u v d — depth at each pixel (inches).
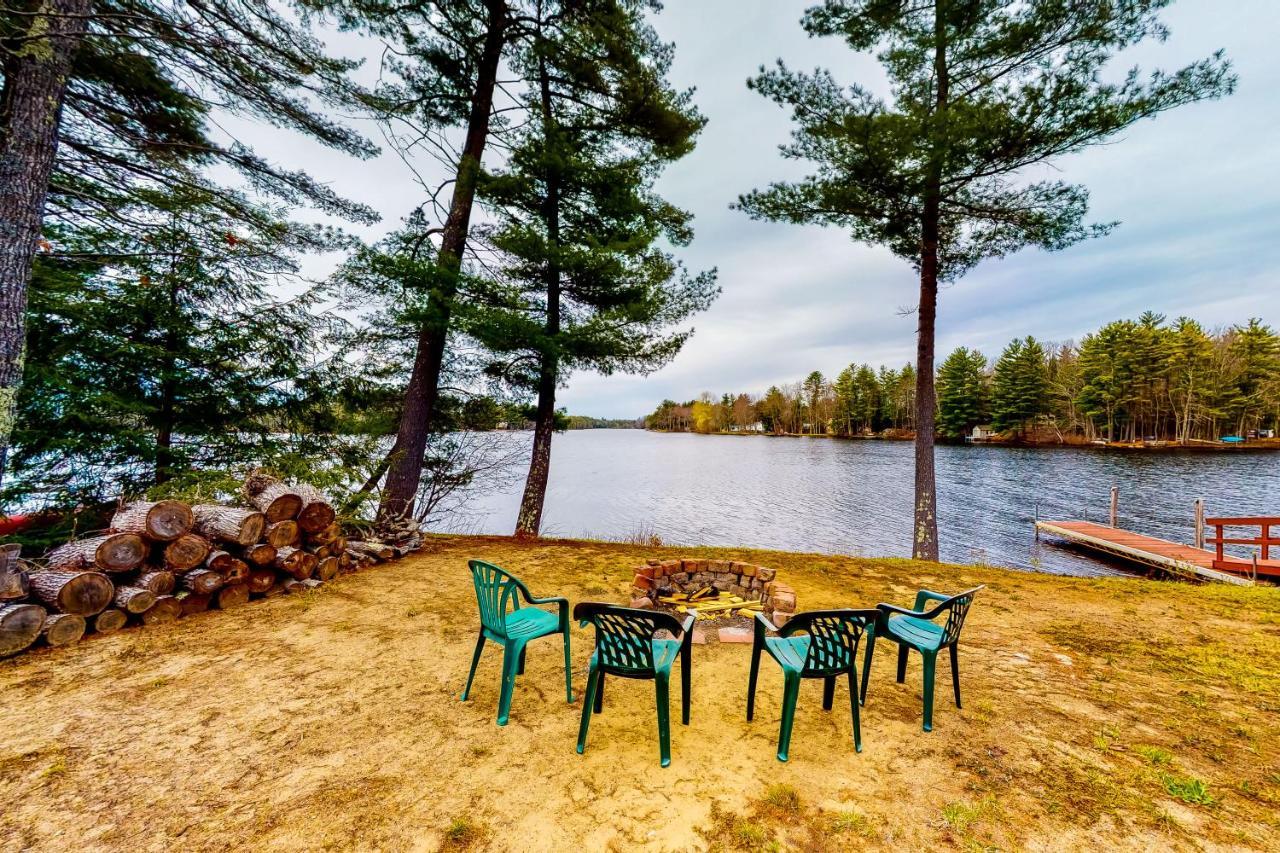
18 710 93.5
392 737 89.4
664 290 279.1
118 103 202.5
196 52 168.6
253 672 113.3
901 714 100.7
